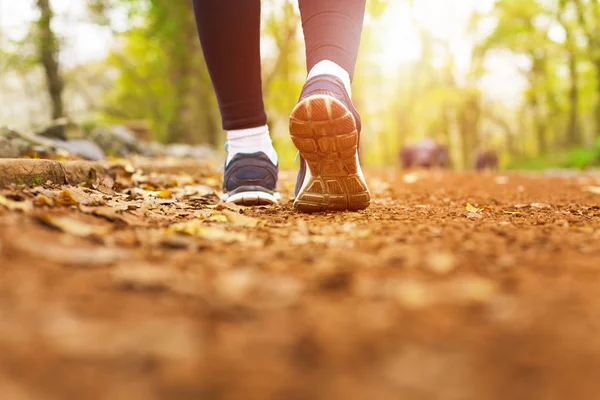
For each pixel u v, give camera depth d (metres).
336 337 0.84
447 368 0.73
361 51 23.03
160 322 0.88
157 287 1.07
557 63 26.41
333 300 1.04
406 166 17.41
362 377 0.71
